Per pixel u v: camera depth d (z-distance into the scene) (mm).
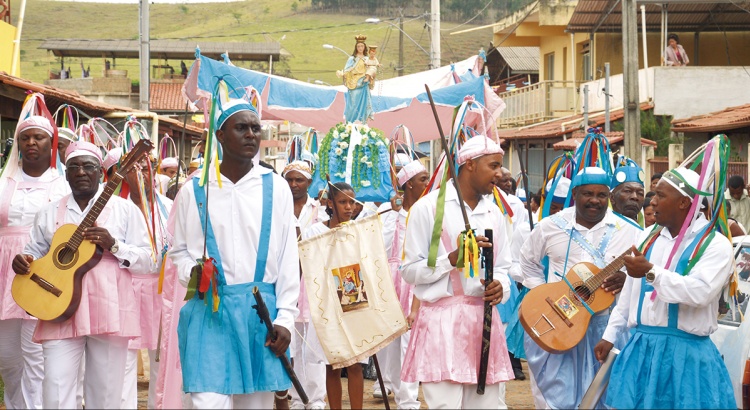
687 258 5836
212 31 136000
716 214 5863
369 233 6711
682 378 5773
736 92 23812
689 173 5945
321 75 97875
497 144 6422
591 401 6004
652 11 27031
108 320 6383
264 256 5453
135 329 6574
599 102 28547
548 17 32906
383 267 6680
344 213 7949
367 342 6566
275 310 5496
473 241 5832
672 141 21984
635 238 7055
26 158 7684
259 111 7129
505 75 42375
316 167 10922
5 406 7949
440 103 13852
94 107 16359
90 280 6414
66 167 6734
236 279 5422
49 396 6277
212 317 5355
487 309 5875
